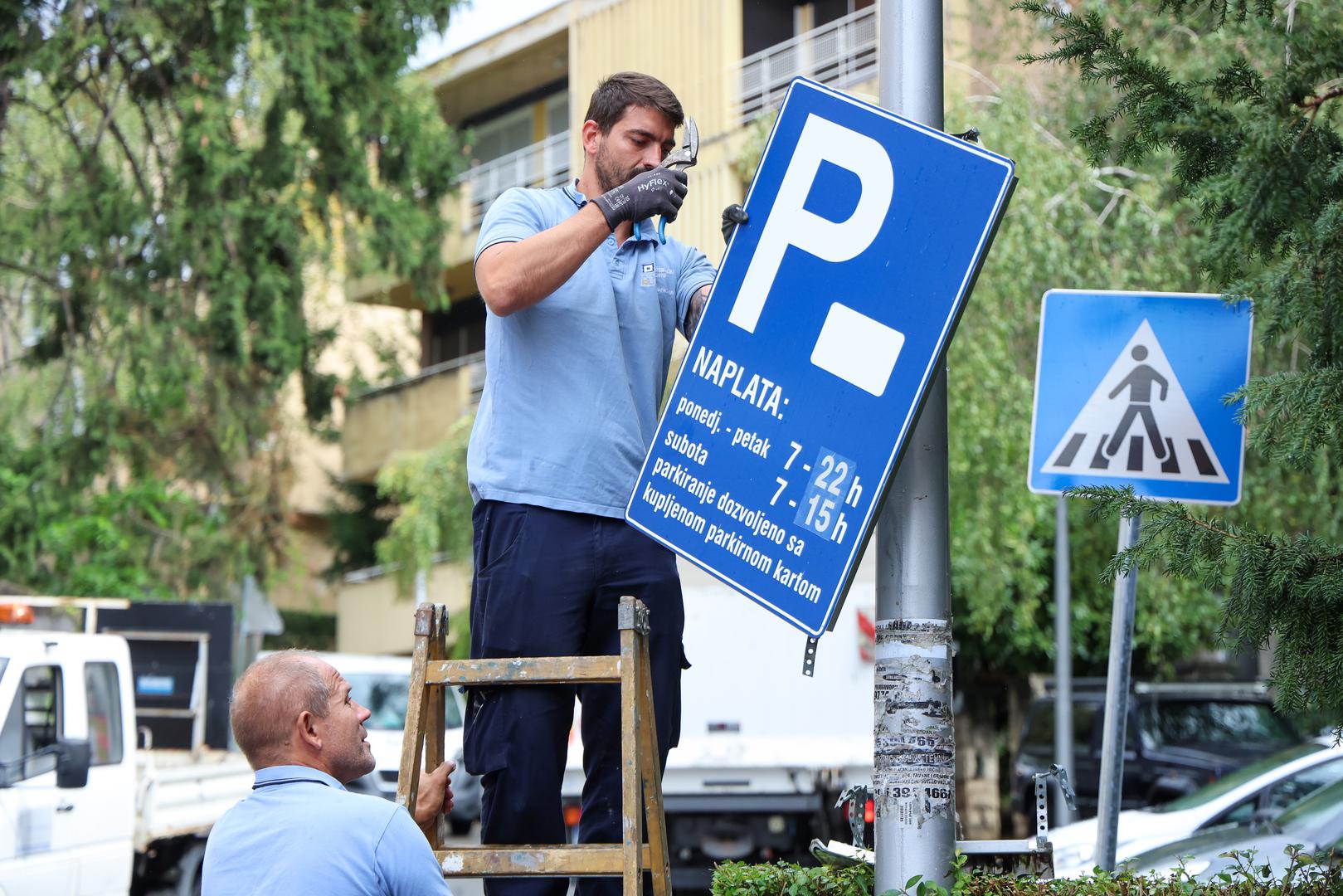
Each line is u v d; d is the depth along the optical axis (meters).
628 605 4.66
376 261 27.48
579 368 5.34
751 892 6.99
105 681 14.29
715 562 5.28
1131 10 14.21
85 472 24.41
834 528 5.23
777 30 31.34
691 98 30.78
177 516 27.70
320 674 5.12
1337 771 14.08
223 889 4.71
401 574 34.06
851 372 5.34
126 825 14.30
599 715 5.36
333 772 5.08
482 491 5.32
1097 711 26.16
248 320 24.84
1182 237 18.00
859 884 6.77
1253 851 7.71
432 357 43.00
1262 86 6.58
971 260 5.32
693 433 5.39
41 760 13.30
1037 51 19.55
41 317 24.97
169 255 23.44
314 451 45.88
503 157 41.16
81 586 25.70
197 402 25.08
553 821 5.20
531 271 5.04
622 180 5.45
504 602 5.23
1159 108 6.67
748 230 5.52
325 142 25.34
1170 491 8.12
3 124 23.12
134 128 26.33
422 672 4.88
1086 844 13.41
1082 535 25.81
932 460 6.20
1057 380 8.25
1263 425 6.54
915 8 6.45
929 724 6.09
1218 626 6.61
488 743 5.21
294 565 30.22
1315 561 6.27
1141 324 8.22
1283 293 6.62
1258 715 25.44
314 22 24.27
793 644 18.20
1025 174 18.62
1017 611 24.02
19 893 12.90
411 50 25.64
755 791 17.77
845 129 5.52
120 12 22.36
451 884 16.38
